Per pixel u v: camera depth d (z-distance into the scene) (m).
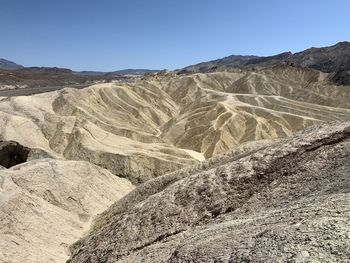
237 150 29.70
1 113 59.25
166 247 17.70
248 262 11.00
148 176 50.38
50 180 32.62
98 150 51.97
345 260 9.66
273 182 20.08
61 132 57.84
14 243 23.56
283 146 22.45
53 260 24.03
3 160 46.72
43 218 27.69
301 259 10.11
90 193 34.75
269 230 12.47
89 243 23.22
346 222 11.25
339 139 21.23
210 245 13.20
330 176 17.94
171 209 21.25
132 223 21.67
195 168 29.41
